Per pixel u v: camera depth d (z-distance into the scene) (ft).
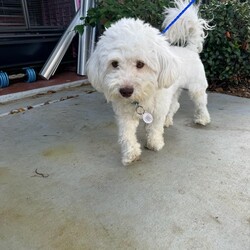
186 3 2.24
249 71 3.31
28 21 3.85
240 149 1.91
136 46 1.43
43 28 3.96
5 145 2.09
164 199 1.45
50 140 2.15
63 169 1.77
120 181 1.62
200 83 2.21
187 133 2.19
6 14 3.65
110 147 2.02
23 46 3.64
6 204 1.46
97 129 2.31
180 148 1.96
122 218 1.34
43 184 1.62
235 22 3.19
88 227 1.29
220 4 3.22
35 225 1.32
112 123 2.42
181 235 1.23
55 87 3.45
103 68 1.53
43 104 2.93
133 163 1.80
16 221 1.34
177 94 2.26
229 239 1.20
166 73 1.55
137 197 1.48
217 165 1.74
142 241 1.21
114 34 1.50
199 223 1.29
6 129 2.35
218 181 1.58
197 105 2.30
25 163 1.85
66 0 4.17
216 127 2.28
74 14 4.16
